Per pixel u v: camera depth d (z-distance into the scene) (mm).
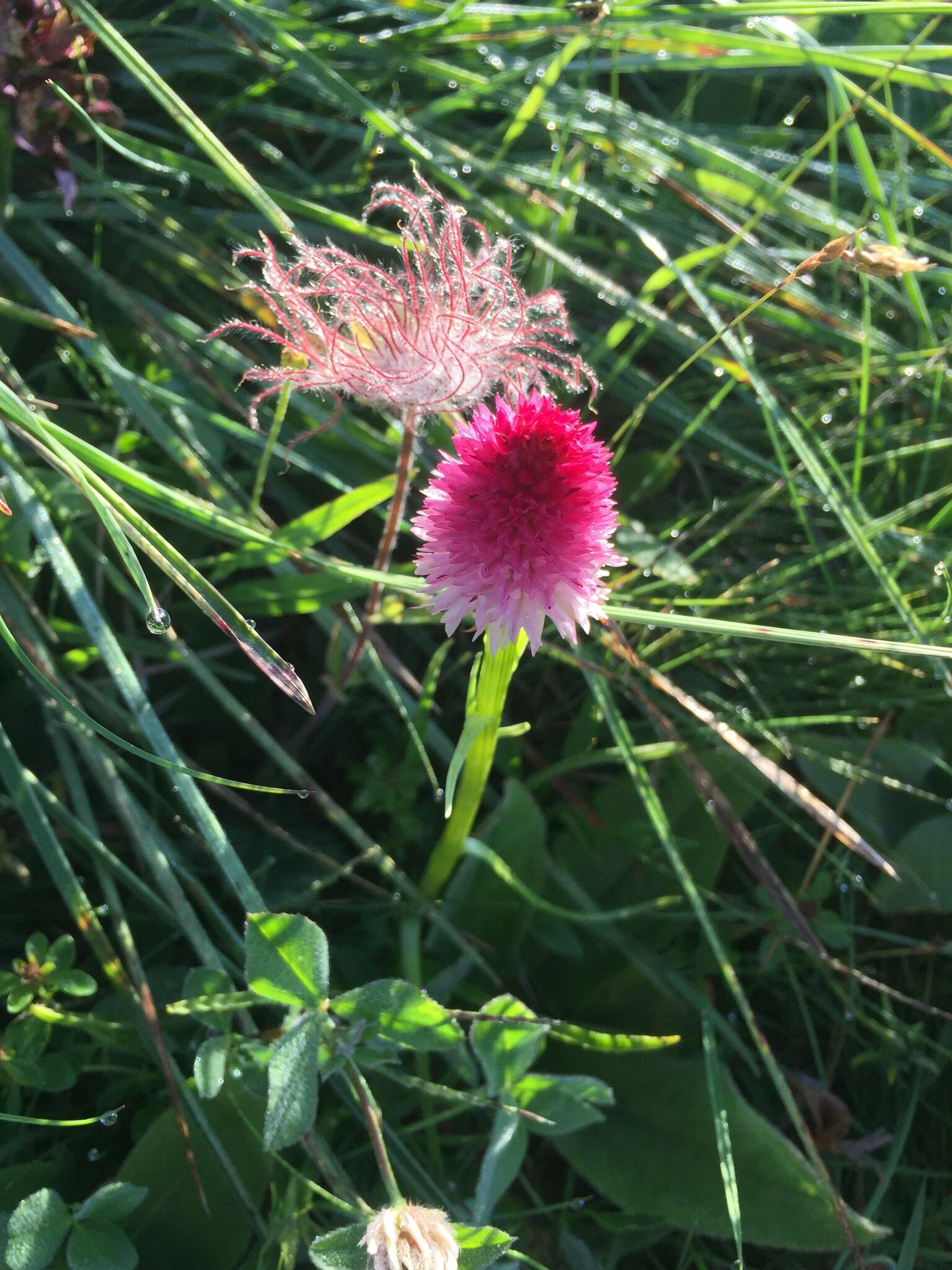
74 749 155
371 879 160
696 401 198
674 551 181
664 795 163
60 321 148
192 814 130
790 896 154
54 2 148
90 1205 113
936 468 191
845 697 174
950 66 216
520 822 150
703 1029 146
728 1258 141
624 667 165
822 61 179
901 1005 159
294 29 183
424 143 187
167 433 155
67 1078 124
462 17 183
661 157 190
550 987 161
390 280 127
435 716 173
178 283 183
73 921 147
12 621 144
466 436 115
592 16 175
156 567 166
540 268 177
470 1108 145
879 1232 124
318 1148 122
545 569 109
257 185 144
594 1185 138
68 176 155
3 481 146
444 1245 102
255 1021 142
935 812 167
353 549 176
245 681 172
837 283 193
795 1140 150
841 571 186
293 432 171
